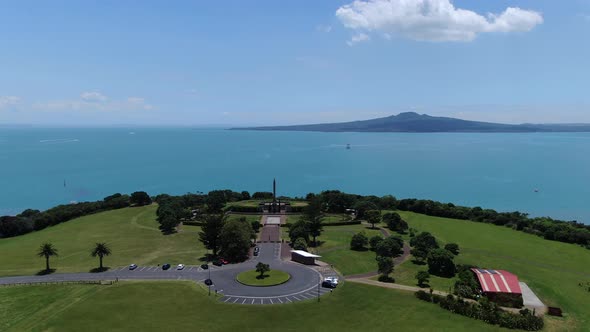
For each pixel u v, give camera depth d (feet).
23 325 266.57
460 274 342.44
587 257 450.30
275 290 328.08
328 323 269.64
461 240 508.94
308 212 493.77
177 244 473.26
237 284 341.82
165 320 272.10
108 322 268.62
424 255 410.31
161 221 548.72
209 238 425.28
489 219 619.67
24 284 346.54
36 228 558.97
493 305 284.20
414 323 270.67
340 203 640.99
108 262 409.49
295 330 259.80
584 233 505.25
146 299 307.58
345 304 300.40
